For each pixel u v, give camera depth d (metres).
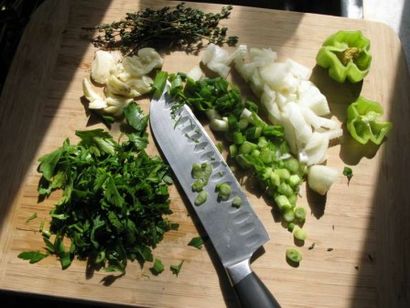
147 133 0.43
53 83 0.44
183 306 0.38
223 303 0.38
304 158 0.42
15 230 0.40
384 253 0.40
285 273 0.39
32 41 0.46
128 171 0.40
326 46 0.45
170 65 0.45
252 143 0.42
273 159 0.42
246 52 0.45
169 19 0.46
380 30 0.47
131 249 0.39
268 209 0.41
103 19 0.47
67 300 0.39
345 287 0.39
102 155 0.42
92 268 0.39
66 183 0.41
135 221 0.39
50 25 0.46
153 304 0.38
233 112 0.43
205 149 0.42
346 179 0.42
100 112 0.43
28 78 0.44
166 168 0.41
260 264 0.39
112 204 0.39
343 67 0.44
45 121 0.43
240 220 0.39
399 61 0.46
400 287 0.40
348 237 0.41
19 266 0.39
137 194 0.40
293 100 0.44
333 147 0.43
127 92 0.43
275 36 0.47
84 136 0.41
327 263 0.40
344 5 0.53
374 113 0.44
